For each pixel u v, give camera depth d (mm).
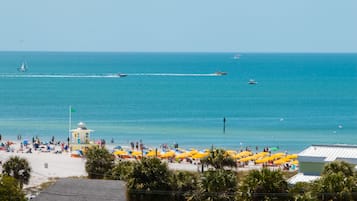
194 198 105938
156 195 110875
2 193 99438
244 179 99438
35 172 160125
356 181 99625
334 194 96562
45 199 103688
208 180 105000
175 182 111812
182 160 187875
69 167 169250
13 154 194500
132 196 111188
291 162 178000
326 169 112188
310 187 100938
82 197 104812
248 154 193125
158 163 112875
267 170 98875
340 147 143500
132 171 112375
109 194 106562
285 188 97438
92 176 133625
